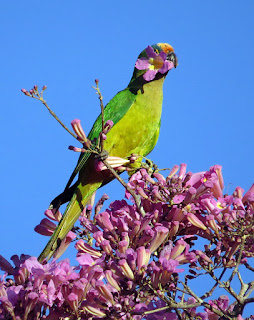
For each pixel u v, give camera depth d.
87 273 5.62
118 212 6.56
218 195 6.46
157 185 6.53
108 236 6.28
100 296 5.47
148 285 5.59
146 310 5.66
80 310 5.41
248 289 5.68
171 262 5.49
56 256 7.32
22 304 5.23
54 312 5.38
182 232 6.49
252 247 6.04
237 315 5.52
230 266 5.84
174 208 6.41
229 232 5.84
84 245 6.32
